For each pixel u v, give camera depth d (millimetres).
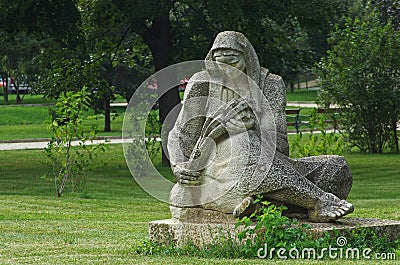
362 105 33875
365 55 33312
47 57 31016
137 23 28359
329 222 10820
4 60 54656
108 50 30781
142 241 12078
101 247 11773
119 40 31422
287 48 29703
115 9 27891
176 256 10422
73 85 30266
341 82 33750
